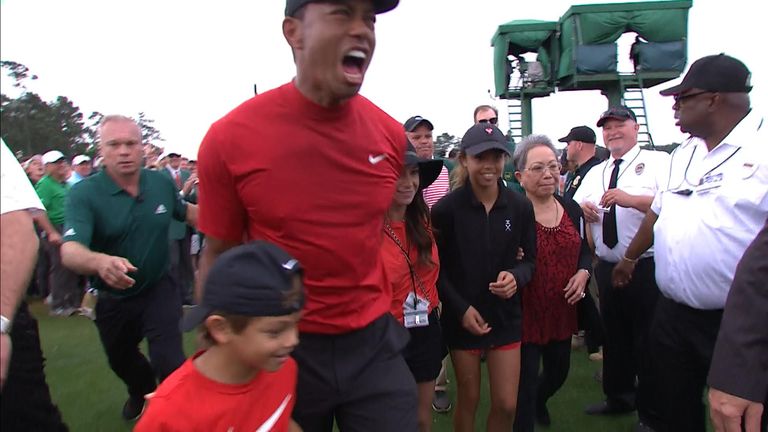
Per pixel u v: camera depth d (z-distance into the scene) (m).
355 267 1.85
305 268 1.80
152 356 3.31
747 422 1.85
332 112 1.74
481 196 2.84
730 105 2.48
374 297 1.96
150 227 3.27
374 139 1.87
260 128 1.72
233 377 1.62
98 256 2.82
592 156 5.50
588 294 3.37
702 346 2.64
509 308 2.86
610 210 3.91
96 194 3.18
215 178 1.77
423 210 2.72
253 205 1.76
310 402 1.92
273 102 1.74
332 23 1.59
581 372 4.82
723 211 2.47
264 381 1.70
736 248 2.44
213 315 1.55
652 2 10.20
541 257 3.14
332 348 1.90
